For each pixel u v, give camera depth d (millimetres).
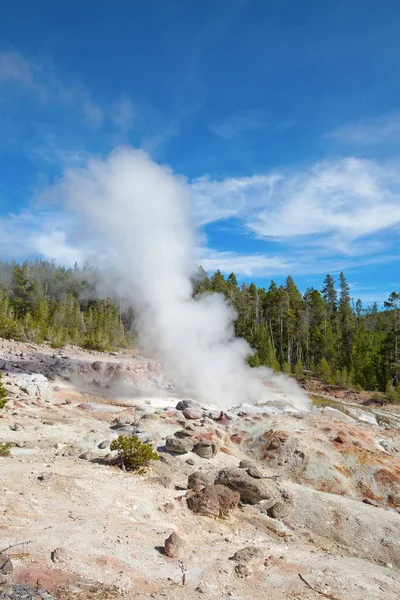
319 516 16000
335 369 59031
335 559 13148
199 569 10203
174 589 8875
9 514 10594
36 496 12273
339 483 19141
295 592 9984
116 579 8617
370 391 51906
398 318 65188
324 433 23828
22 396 28719
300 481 19422
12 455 16734
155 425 23844
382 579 12070
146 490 15078
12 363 37031
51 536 9867
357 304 119125
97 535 10531
